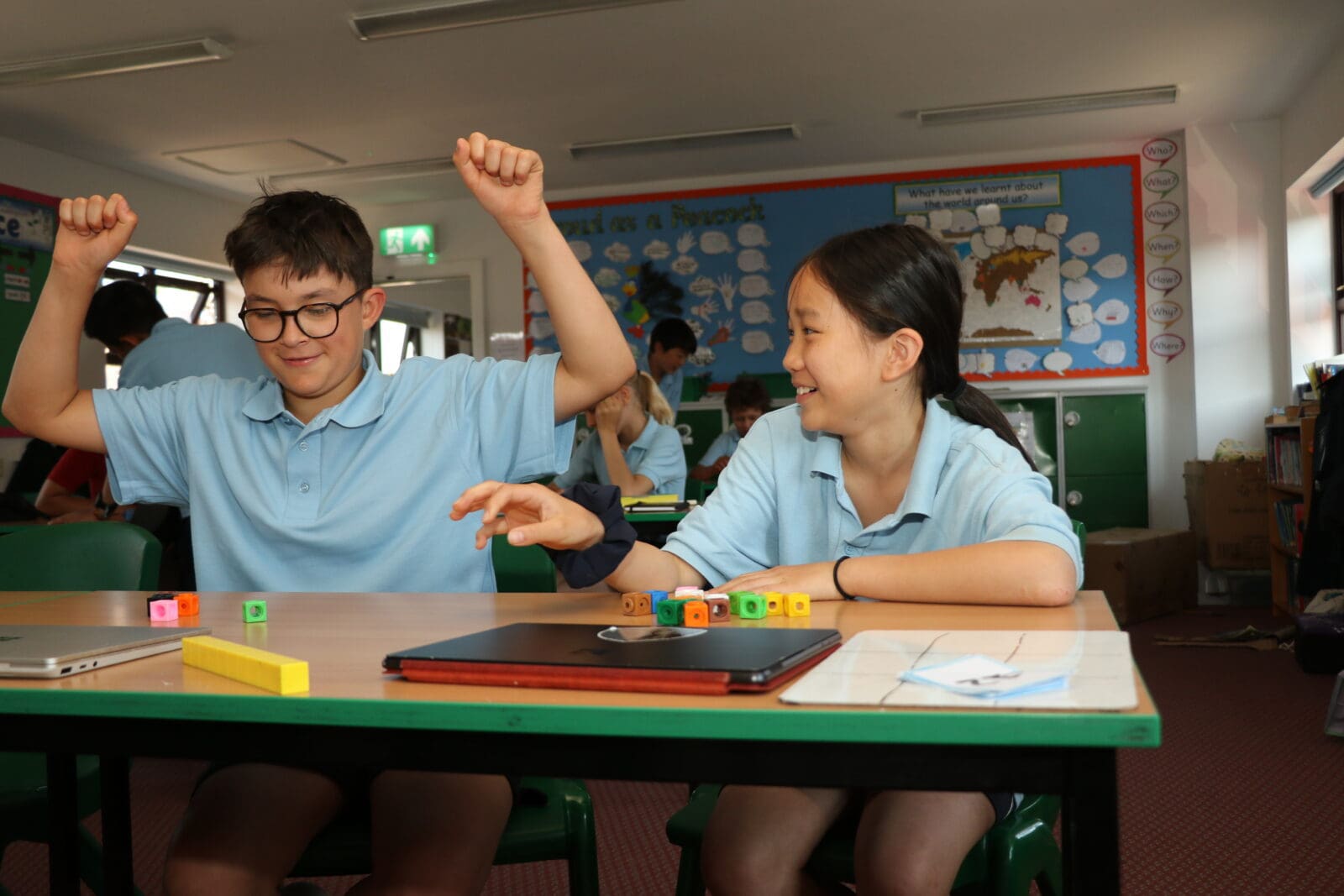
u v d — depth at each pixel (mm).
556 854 1302
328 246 1606
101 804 1319
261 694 804
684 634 903
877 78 5449
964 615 1068
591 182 7273
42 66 4859
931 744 699
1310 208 6223
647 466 4508
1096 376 6809
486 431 1752
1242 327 6426
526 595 1369
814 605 1187
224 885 1052
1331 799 2842
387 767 796
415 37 4766
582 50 4965
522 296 7590
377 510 1694
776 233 7164
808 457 1532
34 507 4707
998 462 1347
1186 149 6480
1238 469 6055
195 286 7430
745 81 5438
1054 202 6812
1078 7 4629
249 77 5180
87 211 1657
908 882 995
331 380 1670
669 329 6438
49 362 1753
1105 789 676
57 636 1011
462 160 1470
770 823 1085
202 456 1779
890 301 1333
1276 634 5035
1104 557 5703
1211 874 2361
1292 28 4922
